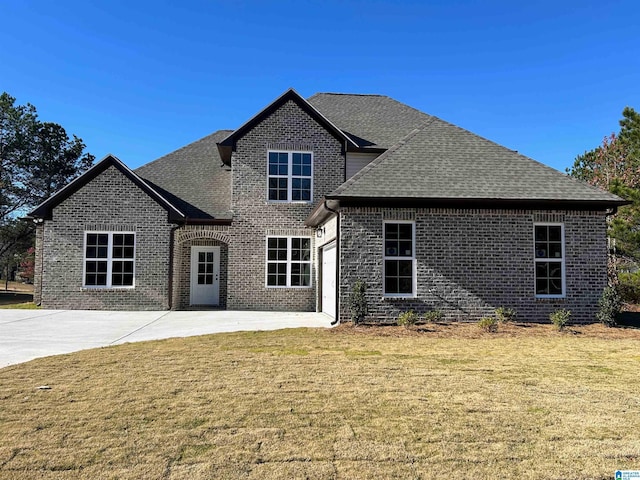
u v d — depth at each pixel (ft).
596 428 15.48
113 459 12.67
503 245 41.09
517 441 14.32
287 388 19.90
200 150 68.44
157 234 54.39
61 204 53.78
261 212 56.95
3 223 113.70
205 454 13.08
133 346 30.19
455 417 16.42
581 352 28.71
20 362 25.13
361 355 27.40
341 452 13.34
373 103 69.41
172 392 19.16
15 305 61.21
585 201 40.45
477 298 40.57
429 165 44.04
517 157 46.50
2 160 107.76
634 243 53.98
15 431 14.66
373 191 39.60
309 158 57.88
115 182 54.34
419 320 40.01
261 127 57.47
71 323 42.22
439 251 40.73
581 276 41.39
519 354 27.96
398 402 18.07
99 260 53.88
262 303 56.08
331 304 47.24
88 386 20.01
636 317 46.42
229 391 19.36
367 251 40.29
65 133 118.93
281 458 12.89
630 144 63.62
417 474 12.02
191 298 60.95
